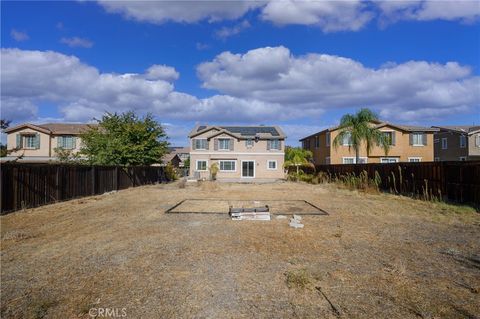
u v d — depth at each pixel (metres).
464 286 4.32
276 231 7.72
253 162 39.09
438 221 9.10
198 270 4.95
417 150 34.66
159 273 4.82
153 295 4.05
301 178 33.00
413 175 16.31
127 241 6.78
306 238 7.00
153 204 13.30
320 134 38.50
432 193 14.61
